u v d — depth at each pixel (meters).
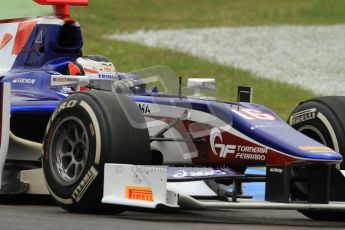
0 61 28.69
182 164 23.81
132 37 104.94
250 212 25.64
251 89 24.64
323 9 142.12
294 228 20.44
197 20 134.00
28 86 27.05
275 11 143.12
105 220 19.81
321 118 24.00
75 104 21.44
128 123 20.98
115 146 20.58
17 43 28.27
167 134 23.91
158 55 80.00
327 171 21.00
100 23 119.56
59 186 21.55
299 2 151.88
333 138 23.52
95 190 20.75
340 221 23.16
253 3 154.50
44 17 28.02
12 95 26.28
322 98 24.50
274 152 21.38
